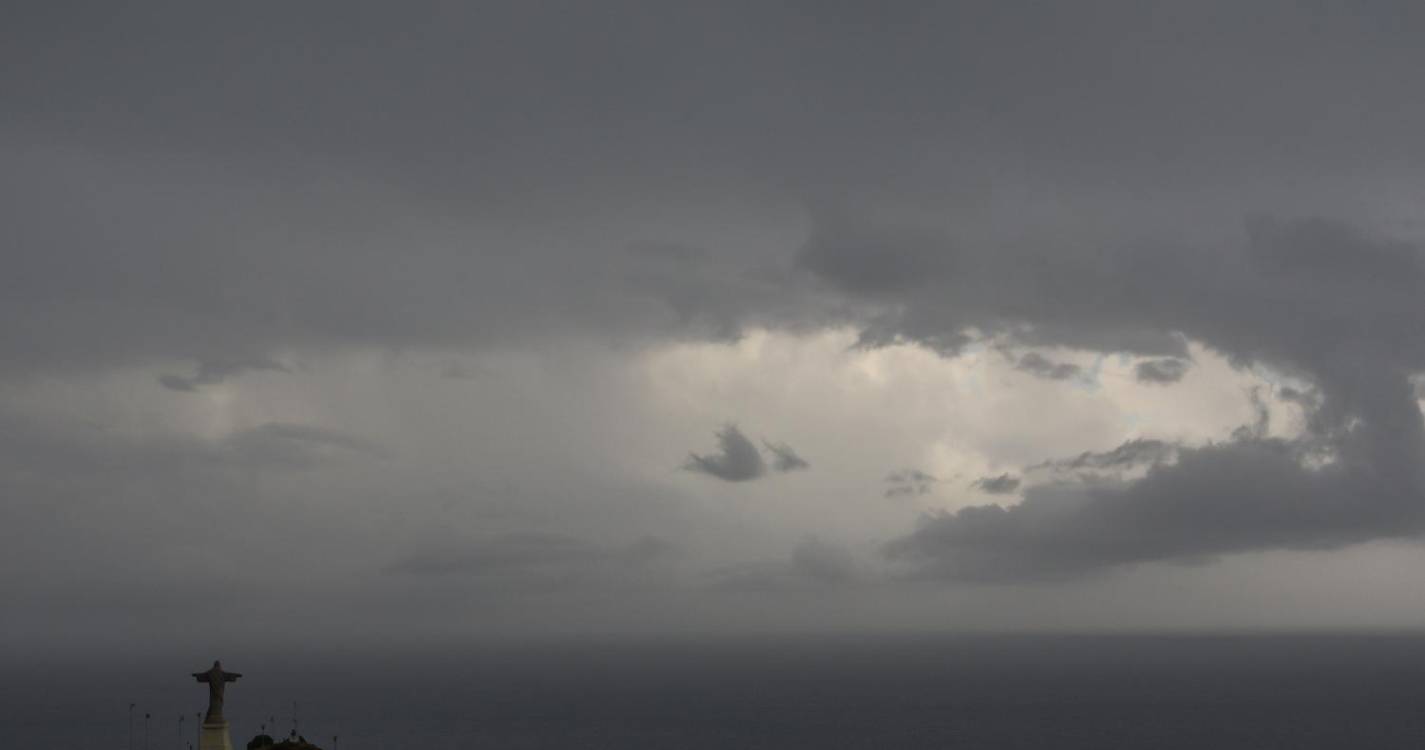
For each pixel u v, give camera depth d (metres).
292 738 115.56
